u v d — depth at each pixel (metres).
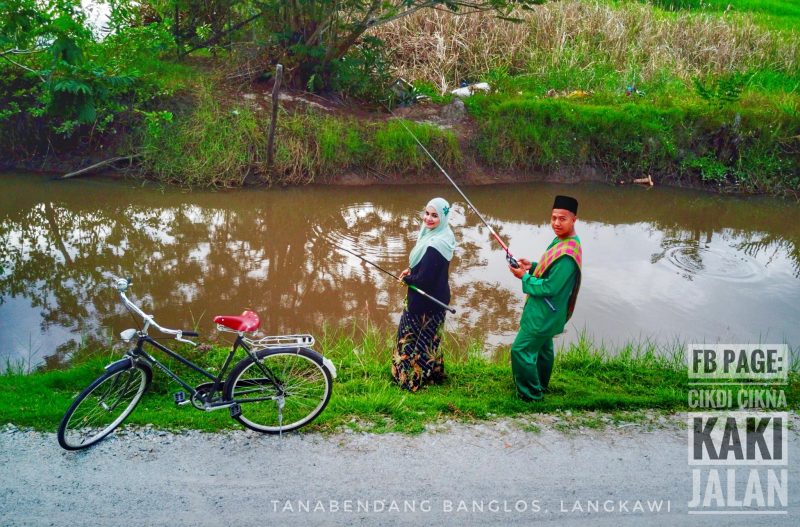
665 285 8.67
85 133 11.62
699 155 13.19
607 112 13.20
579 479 4.45
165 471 4.33
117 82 10.90
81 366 5.73
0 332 6.80
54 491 4.09
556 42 15.94
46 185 10.99
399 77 13.88
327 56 12.94
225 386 4.67
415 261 5.40
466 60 15.53
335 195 11.37
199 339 6.75
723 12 20.11
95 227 9.77
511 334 7.21
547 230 10.45
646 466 4.62
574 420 5.18
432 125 12.72
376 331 7.08
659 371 6.20
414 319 5.50
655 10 19.12
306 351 4.79
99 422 4.70
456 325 7.38
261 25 13.14
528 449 4.76
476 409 5.23
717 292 8.52
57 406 4.94
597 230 10.77
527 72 15.55
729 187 12.96
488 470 4.50
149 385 4.86
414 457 4.60
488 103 13.38
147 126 11.54
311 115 12.30
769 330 7.44
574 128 13.12
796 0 23.30
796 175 13.09
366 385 5.59
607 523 4.03
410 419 5.06
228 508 4.02
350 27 12.87
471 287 8.30
